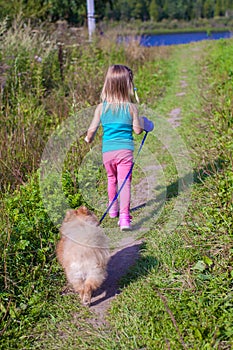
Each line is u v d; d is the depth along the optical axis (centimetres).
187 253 291
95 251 241
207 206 344
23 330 240
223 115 505
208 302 244
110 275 285
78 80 654
